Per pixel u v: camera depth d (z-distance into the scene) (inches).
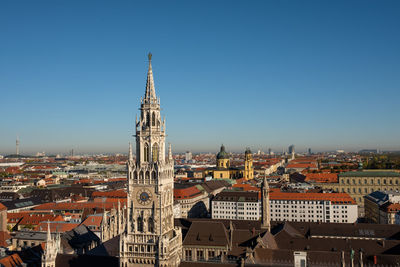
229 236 5561.0
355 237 6117.1
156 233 3892.7
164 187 3993.6
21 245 6309.1
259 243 4815.5
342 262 3905.0
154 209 3907.5
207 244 5433.1
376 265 4072.3
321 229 6323.8
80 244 5625.0
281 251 4271.7
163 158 4087.1
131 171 3981.3
